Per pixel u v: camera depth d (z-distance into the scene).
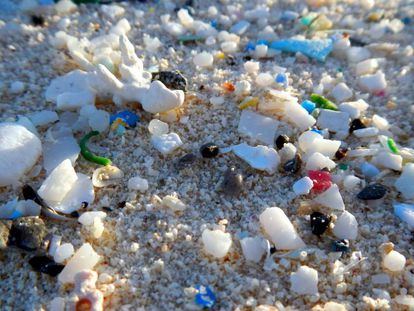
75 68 0.10
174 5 0.12
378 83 0.10
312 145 0.08
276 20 0.12
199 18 0.12
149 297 0.06
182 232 0.07
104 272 0.07
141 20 0.11
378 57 0.11
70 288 0.06
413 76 0.10
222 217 0.07
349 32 0.12
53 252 0.07
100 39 0.10
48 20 0.11
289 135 0.09
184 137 0.08
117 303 0.06
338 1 0.13
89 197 0.07
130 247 0.07
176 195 0.08
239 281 0.07
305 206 0.07
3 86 0.09
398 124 0.09
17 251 0.07
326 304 0.06
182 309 0.06
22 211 0.07
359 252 0.07
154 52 0.10
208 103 0.09
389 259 0.07
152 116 0.09
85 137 0.08
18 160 0.08
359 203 0.08
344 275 0.07
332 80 0.10
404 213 0.07
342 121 0.09
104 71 0.08
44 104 0.09
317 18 0.11
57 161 0.08
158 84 0.08
